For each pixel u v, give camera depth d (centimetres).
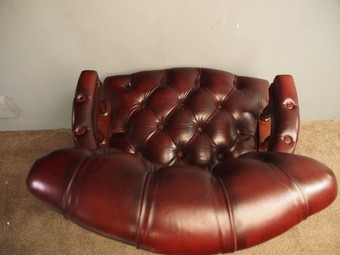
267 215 32
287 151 60
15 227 106
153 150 82
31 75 98
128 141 84
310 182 34
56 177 34
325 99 119
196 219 30
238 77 95
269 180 34
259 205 32
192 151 81
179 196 32
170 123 85
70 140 130
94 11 74
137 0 71
